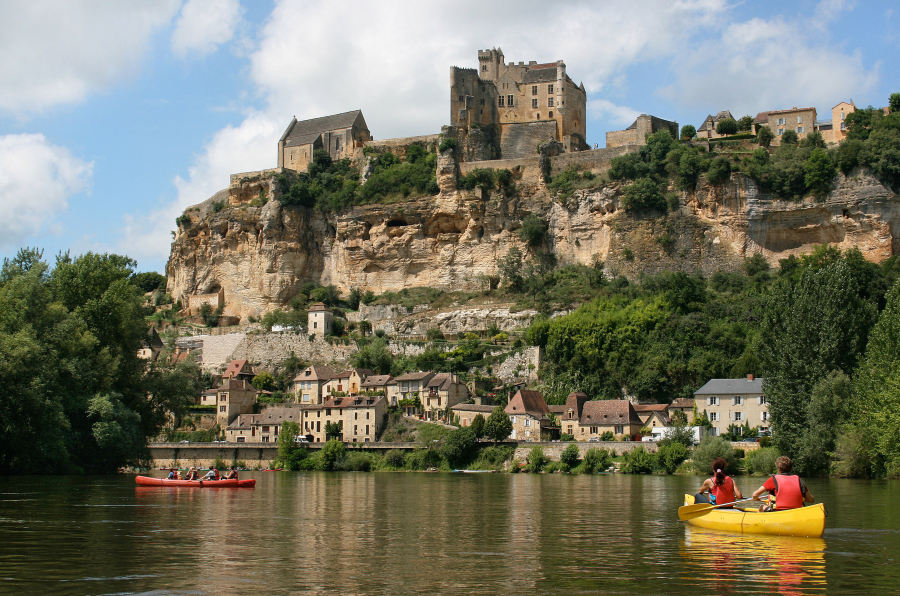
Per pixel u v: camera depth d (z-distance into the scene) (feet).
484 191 551.18
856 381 273.75
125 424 286.46
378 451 390.01
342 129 636.48
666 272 477.36
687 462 317.22
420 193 570.05
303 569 100.73
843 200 468.34
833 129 547.90
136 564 103.76
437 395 433.48
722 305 441.68
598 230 522.47
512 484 265.34
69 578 94.53
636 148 535.19
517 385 447.42
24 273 305.12
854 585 90.43
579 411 391.24
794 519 120.57
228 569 100.53
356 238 576.61
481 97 613.52
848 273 307.37
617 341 433.89
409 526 145.07
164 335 569.64
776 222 486.38
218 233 608.19
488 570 99.91
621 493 221.46
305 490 237.66
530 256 537.65
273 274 584.81
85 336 288.71
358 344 515.50
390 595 86.07
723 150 520.01
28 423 260.83
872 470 267.80
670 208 503.61
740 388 370.73
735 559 105.60
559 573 97.66
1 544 120.26
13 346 258.57
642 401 410.72
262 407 485.56
